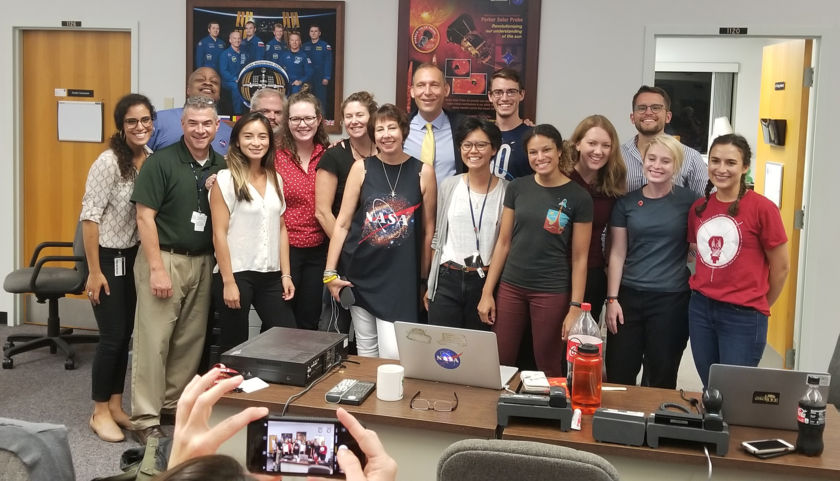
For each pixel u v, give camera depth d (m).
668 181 3.46
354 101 3.93
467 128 3.47
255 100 4.31
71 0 5.50
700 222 3.29
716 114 7.79
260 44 5.23
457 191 3.59
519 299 3.46
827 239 4.99
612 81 4.98
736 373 2.31
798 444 2.15
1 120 5.74
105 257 3.79
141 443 3.77
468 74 5.07
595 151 3.50
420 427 2.34
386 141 3.62
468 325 3.65
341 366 2.84
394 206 3.66
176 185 3.70
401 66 5.11
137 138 3.71
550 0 4.97
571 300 3.43
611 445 2.19
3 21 5.64
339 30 5.15
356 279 3.72
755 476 2.12
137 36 5.41
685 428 2.15
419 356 2.70
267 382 2.65
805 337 5.09
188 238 3.74
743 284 3.18
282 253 3.89
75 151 5.77
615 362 3.60
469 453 1.71
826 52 4.84
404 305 3.68
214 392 1.10
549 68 5.02
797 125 5.11
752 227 3.16
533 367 3.75
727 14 4.87
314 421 1.83
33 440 1.96
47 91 5.74
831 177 4.93
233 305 3.75
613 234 3.57
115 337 3.85
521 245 3.43
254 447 1.84
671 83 7.81
